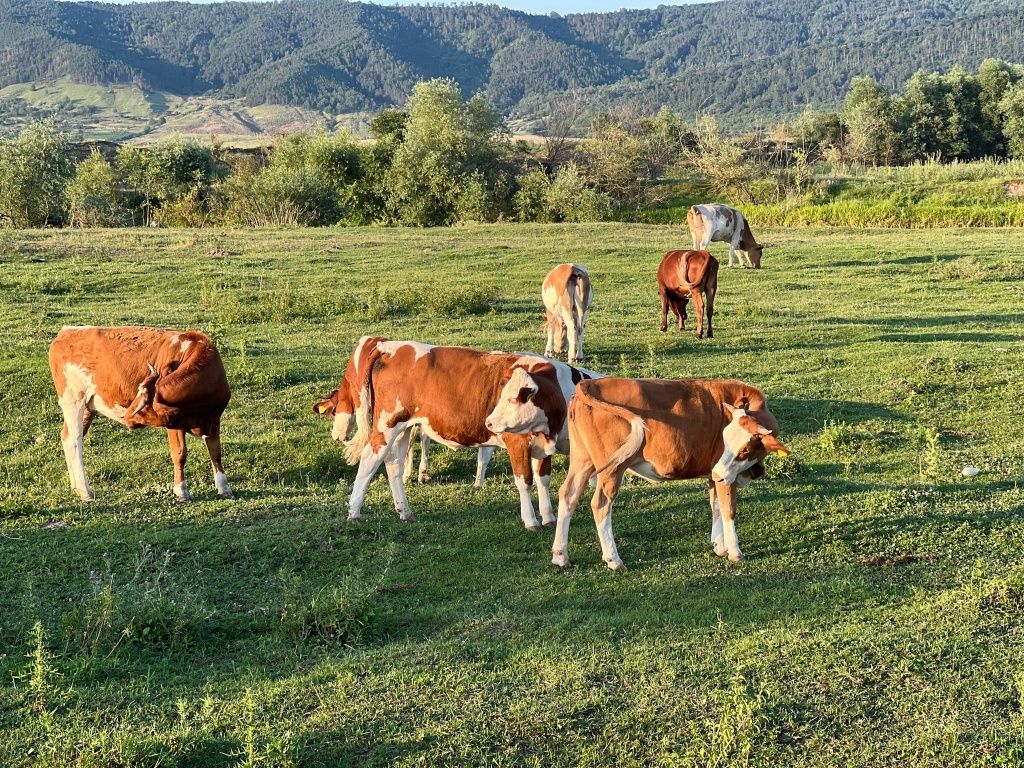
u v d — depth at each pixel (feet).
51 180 137.18
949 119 235.40
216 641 23.11
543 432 30.27
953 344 55.26
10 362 49.01
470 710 18.94
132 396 33.42
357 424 33.01
